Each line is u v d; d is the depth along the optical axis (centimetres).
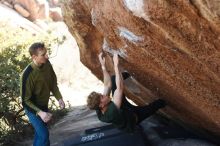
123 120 496
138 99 644
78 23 528
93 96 485
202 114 483
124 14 361
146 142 545
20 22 1572
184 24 306
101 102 485
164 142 594
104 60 529
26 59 853
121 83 481
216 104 411
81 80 1418
